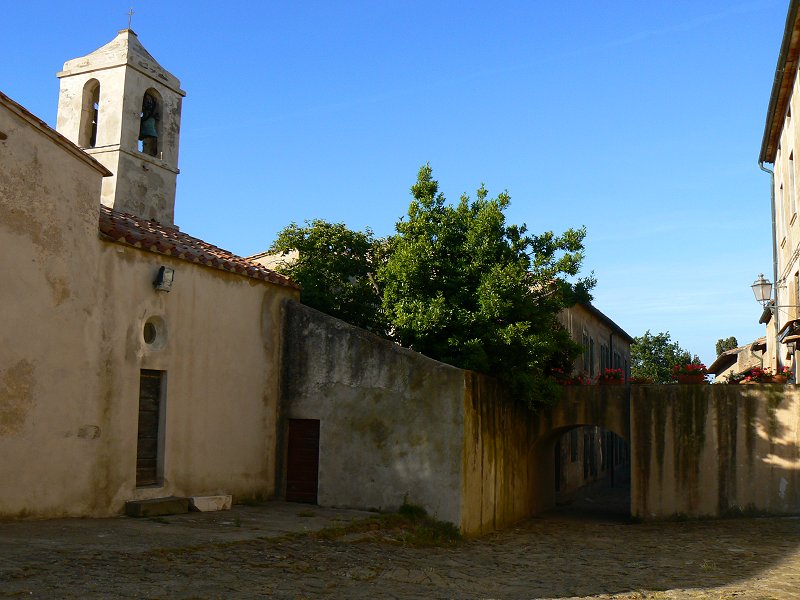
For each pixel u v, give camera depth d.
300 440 16.69
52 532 10.59
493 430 17.47
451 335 17.19
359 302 19.20
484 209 18.19
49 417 11.77
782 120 21.84
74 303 12.28
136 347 13.38
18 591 7.52
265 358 16.58
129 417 13.19
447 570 11.68
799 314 20.03
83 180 12.59
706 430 19.39
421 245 17.81
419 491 15.48
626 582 11.48
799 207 19.17
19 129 11.49
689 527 18.38
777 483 18.83
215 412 15.13
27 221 11.55
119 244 13.17
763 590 10.80
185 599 7.96
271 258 22.89
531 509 21.25
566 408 20.73
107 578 8.41
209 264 14.97
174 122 19.94
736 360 40.12
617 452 40.38
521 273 17.69
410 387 15.81
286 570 10.12
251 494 15.98
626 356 45.84
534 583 11.20
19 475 11.27
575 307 30.03
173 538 10.91
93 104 19.31
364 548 12.57
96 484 12.52
